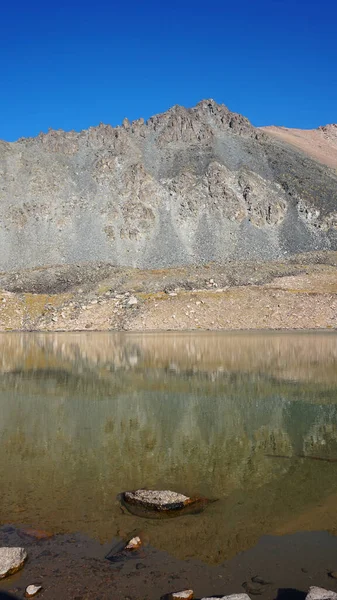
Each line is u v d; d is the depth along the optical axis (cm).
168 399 2855
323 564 953
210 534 1091
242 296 10588
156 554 1005
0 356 5578
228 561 970
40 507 1245
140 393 3067
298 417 2331
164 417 2369
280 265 14138
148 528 1127
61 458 1681
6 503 1274
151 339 7644
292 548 1021
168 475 1495
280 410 2508
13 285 12988
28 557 992
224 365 4494
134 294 11219
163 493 1282
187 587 878
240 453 1733
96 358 5331
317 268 13312
